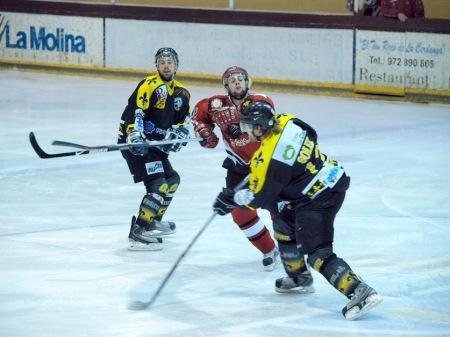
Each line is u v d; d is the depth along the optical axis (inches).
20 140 1058.7
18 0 1760.6
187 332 454.9
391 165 939.3
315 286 541.3
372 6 1429.6
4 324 464.8
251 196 468.1
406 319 479.8
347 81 1438.2
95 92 1502.2
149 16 1600.6
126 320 473.4
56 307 494.3
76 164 928.3
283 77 1493.6
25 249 615.5
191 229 678.5
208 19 1541.6
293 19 1470.2
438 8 1544.0
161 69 621.3
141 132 607.2
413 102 1391.5
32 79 1667.1
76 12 1688.0
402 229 681.6
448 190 822.5
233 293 525.7
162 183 625.6
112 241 641.0
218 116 566.6
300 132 471.5
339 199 485.1
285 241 516.4
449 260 599.5
